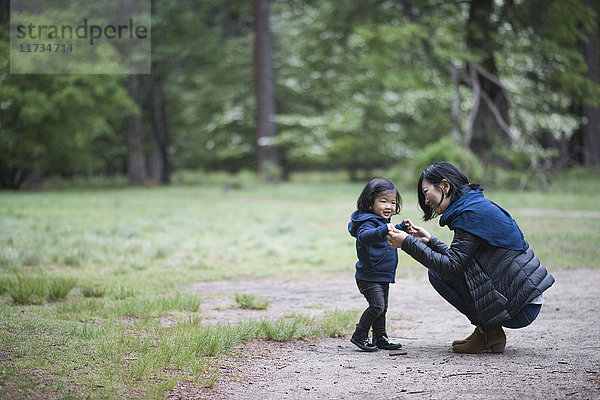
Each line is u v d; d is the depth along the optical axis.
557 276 8.41
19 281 6.62
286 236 13.41
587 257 9.98
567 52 26.72
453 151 24.34
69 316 5.50
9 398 3.19
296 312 6.30
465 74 27.97
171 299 6.39
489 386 3.67
